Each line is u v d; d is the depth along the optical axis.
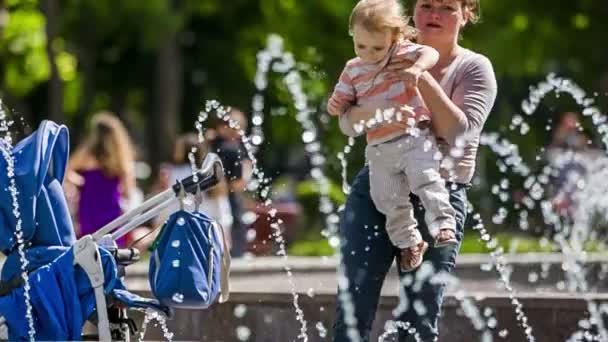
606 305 13.68
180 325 15.31
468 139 12.24
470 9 12.80
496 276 19.12
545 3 54.19
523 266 19.05
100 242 12.41
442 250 12.30
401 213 12.22
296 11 56.50
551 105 35.94
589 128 28.09
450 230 12.09
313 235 36.91
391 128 12.15
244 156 24.47
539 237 24.61
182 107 61.97
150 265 12.23
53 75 44.56
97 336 12.48
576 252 19.66
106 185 23.09
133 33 54.75
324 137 45.22
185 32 61.19
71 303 12.05
